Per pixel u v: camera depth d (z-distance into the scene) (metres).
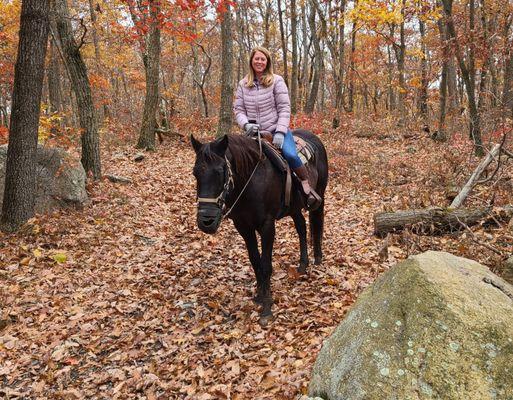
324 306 5.16
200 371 4.29
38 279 6.46
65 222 8.17
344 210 8.78
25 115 7.75
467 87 11.69
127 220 8.75
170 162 13.67
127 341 5.04
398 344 2.60
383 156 13.19
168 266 6.77
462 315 2.61
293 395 3.59
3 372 4.59
